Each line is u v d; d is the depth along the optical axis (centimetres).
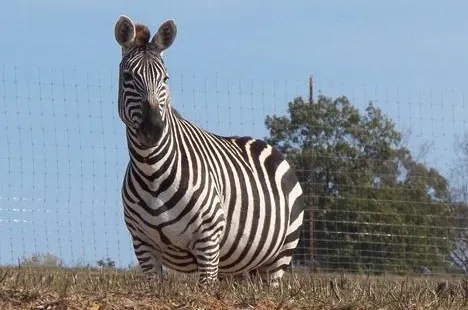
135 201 1977
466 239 4059
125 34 2014
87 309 1605
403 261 3984
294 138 4734
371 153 4662
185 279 1969
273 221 2211
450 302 1862
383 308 1762
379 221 4047
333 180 4109
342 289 1892
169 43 2036
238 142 2256
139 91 1941
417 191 4219
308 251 4006
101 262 3266
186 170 1973
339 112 4731
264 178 2222
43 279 1852
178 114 2097
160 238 1989
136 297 1708
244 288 1855
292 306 1739
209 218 2000
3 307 1584
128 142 1977
